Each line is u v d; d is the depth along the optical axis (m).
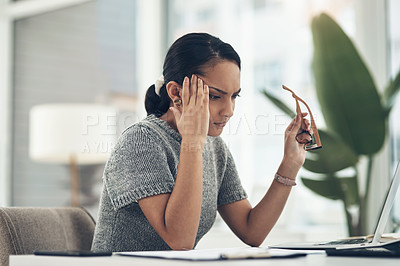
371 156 2.44
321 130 2.40
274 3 3.26
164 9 3.76
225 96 1.21
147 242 1.25
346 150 2.41
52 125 3.56
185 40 1.23
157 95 1.33
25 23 4.26
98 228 1.26
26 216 1.26
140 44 3.79
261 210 1.43
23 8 4.24
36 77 4.18
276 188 1.42
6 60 4.28
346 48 2.41
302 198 3.12
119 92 3.84
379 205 2.86
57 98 4.09
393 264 0.74
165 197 1.16
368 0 2.97
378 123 2.39
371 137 2.39
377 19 2.95
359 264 0.74
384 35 2.94
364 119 2.40
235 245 2.96
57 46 4.11
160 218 1.14
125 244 1.23
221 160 1.48
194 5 3.62
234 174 1.52
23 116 4.21
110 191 1.20
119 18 3.88
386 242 0.95
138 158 1.18
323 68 2.45
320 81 2.47
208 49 1.20
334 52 2.42
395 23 2.92
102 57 3.92
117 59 3.86
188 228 1.11
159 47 3.74
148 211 1.15
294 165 1.39
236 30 3.40
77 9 4.04
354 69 2.40
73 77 4.03
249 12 3.36
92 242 1.37
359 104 2.40
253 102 3.29
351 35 3.03
